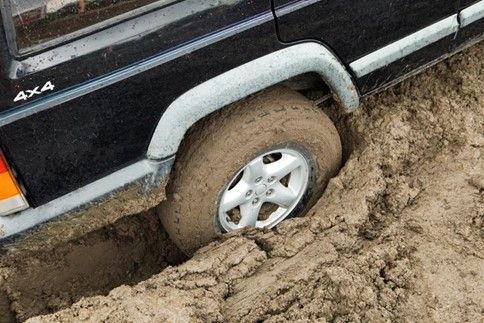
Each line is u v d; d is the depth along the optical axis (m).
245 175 2.91
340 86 2.92
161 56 2.38
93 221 2.63
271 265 2.92
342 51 2.84
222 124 2.76
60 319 2.58
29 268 3.00
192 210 2.87
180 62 2.41
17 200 2.39
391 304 2.86
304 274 2.86
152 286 2.74
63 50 2.23
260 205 3.08
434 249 3.06
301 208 3.27
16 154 2.29
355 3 2.72
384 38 2.96
